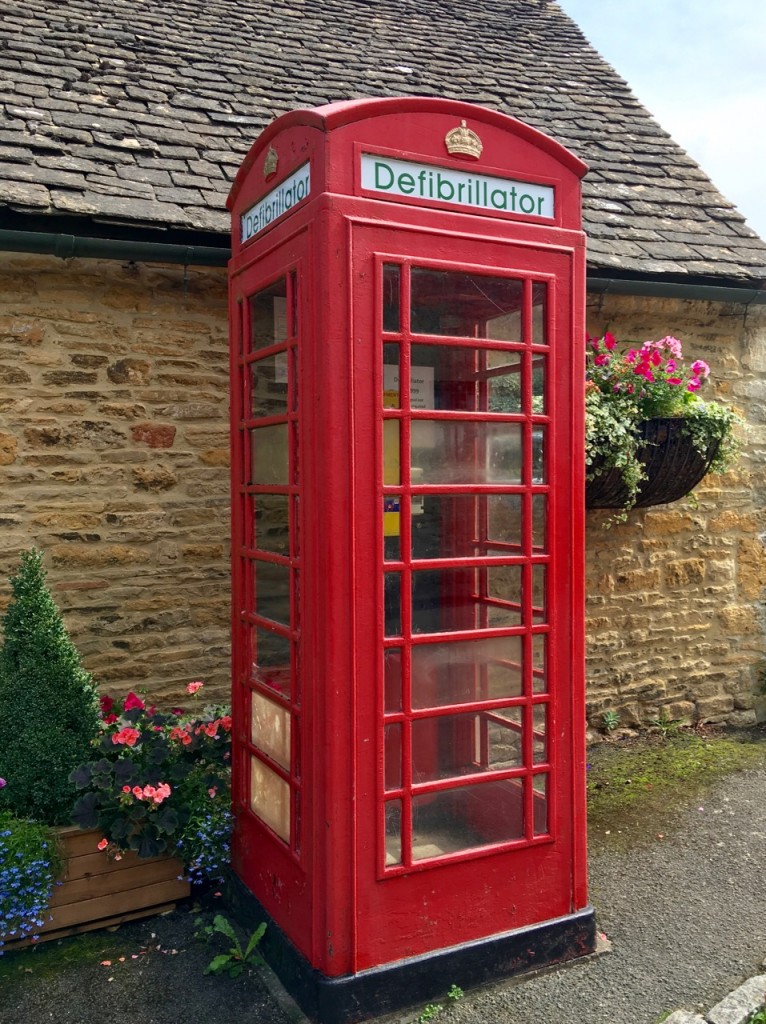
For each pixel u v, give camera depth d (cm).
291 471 295
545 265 304
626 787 492
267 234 312
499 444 302
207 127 520
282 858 310
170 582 468
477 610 304
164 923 351
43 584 364
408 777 289
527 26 784
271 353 310
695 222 602
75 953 331
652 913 356
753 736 588
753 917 353
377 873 284
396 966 287
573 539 315
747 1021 285
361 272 272
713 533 605
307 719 284
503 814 309
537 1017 287
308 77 600
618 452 477
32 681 349
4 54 517
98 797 338
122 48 564
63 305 446
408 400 282
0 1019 293
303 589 283
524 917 311
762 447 615
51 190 427
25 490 440
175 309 467
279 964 309
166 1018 292
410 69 654
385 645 282
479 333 296
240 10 656
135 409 460
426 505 296
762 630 623
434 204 285
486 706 299
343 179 271
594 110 690
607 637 575
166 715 391
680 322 585
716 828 437
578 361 313
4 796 346
